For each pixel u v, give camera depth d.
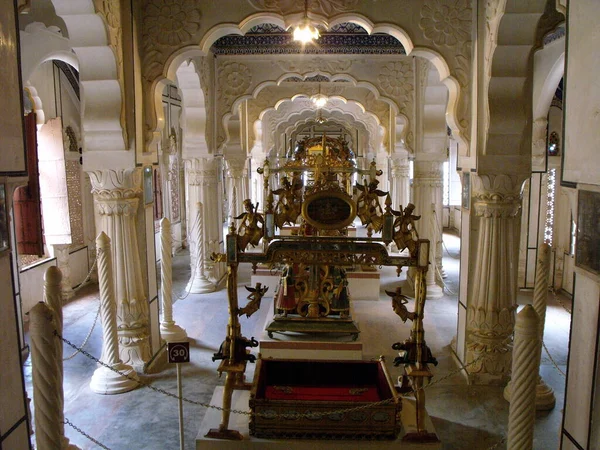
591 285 2.73
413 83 8.45
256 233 4.04
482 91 5.16
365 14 5.39
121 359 5.55
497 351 5.34
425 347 3.93
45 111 7.89
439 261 8.84
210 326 7.18
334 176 5.40
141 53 5.47
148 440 4.32
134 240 5.51
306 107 13.90
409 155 8.66
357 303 8.31
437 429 4.48
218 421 4.09
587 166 2.75
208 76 8.48
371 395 4.19
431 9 5.39
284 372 4.49
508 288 5.35
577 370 2.88
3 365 2.75
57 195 8.04
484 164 5.14
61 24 6.01
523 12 4.56
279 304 5.97
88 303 8.30
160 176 11.73
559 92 8.55
